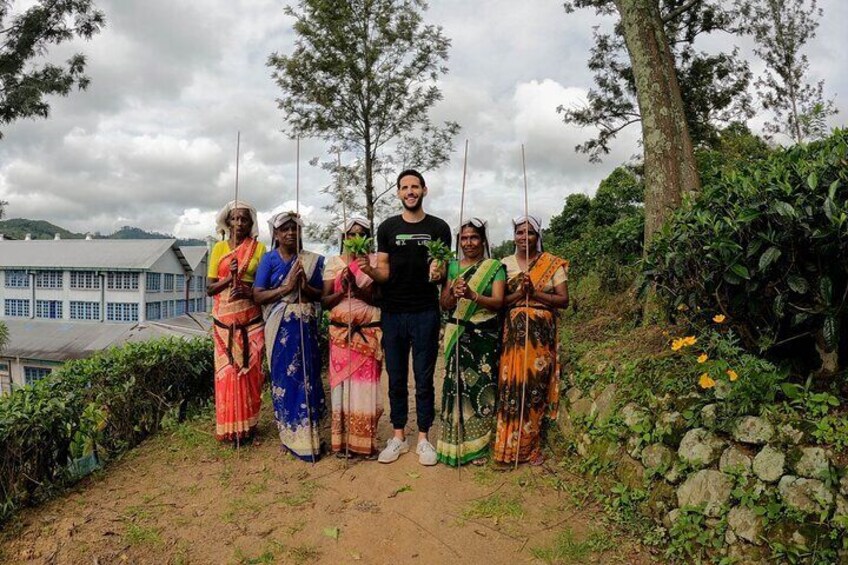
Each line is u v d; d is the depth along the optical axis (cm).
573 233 1723
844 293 275
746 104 1550
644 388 358
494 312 394
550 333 392
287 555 302
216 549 308
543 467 390
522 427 386
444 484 375
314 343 421
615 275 647
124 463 418
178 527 329
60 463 375
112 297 2519
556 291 391
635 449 334
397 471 395
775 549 243
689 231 329
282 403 414
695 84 1499
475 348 393
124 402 443
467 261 397
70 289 2561
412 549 306
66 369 430
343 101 1365
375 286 412
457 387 394
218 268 426
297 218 408
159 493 370
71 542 313
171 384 500
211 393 554
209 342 554
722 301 331
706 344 346
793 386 285
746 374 288
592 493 348
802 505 247
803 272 292
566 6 1385
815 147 333
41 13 1235
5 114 1240
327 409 545
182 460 420
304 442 411
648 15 595
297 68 1320
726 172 375
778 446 267
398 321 402
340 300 410
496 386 400
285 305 410
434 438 466
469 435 395
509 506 342
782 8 1734
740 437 283
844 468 244
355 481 383
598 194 1478
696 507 280
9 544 313
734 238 312
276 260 410
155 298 2609
